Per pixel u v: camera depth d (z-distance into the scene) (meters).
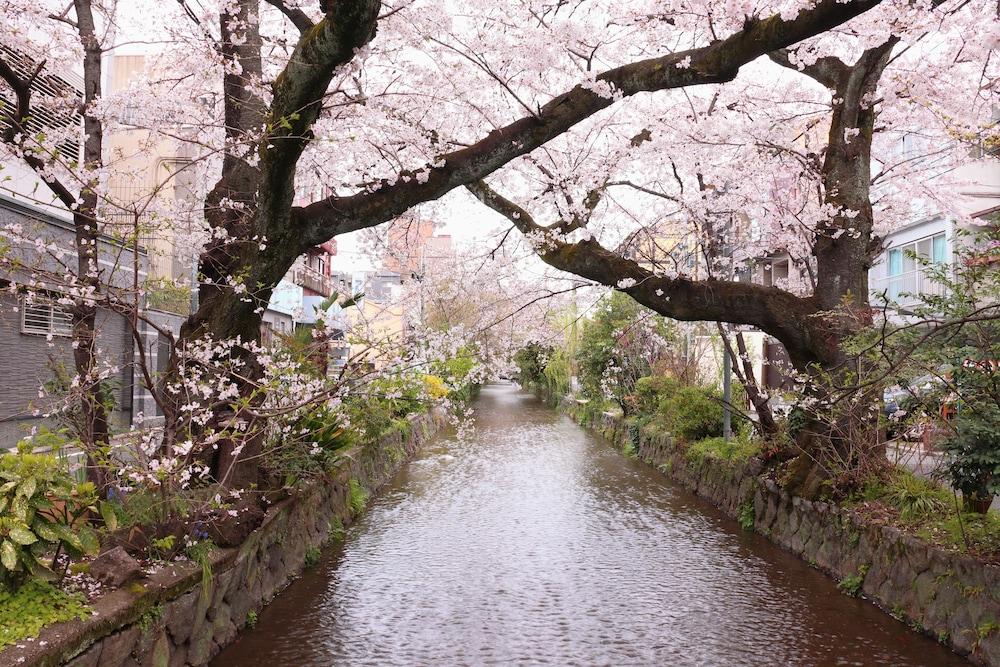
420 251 11.55
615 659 5.81
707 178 10.77
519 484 14.09
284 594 7.25
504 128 7.18
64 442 4.78
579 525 10.66
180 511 5.36
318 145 7.48
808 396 9.00
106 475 5.53
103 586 4.43
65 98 6.81
